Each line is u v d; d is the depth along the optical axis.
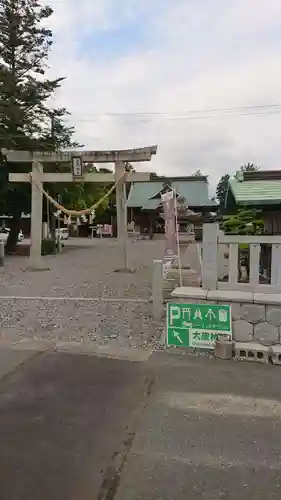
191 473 2.97
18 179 14.32
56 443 3.32
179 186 40.22
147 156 13.45
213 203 38.28
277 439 3.43
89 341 6.12
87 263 16.61
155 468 3.02
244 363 5.21
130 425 3.63
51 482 2.84
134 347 5.87
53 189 21.42
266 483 2.86
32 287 10.52
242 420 3.76
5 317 7.45
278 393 4.32
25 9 19.25
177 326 5.84
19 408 3.91
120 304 8.43
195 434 3.50
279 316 5.46
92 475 2.93
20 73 19.91
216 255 6.02
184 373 4.86
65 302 8.66
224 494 2.75
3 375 4.74
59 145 21.23
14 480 2.86
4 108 18.02
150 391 4.36
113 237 45.44
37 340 6.15
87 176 14.02
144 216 41.06
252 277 5.89
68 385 4.47
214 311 5.68
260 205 9.03
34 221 14.29
